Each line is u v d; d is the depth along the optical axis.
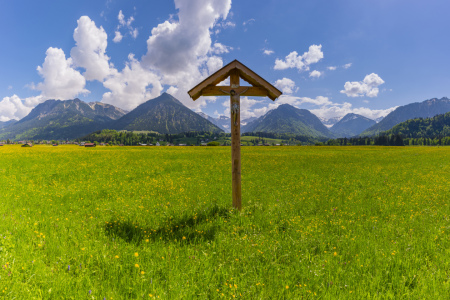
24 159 30.38
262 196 11.96
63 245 5.75
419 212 9.41
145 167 23.84
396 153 54.94
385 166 27.06
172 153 45.94
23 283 4.02
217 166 25.09
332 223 8.20
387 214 9.36
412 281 4.78
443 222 8.14
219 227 7.61
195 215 8.54
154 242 6.27
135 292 4.13
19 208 8.98
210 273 4.87
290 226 7.89
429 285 4.55
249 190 13.41
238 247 6.15
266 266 5.28
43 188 13.43
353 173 21.25
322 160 34.66
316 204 10.78
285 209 9.77
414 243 6.41
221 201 10.76
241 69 8.75
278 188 14.16
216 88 9.02
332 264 5.39
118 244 5.98
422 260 5.52
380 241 6.62
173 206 9.88
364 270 5.13
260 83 8.89
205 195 12.02
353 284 4.72
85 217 8.21
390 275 5.00
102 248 5.66
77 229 6.94
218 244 6.32
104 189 13.46
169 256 5.39
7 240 5.55
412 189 14.01
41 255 5.19
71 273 4.66
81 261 5.07
